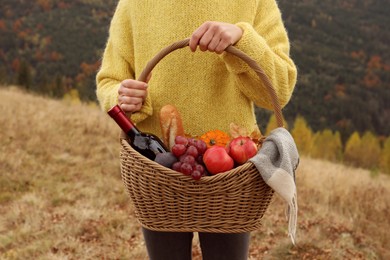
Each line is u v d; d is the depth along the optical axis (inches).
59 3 5615.2
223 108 66.8
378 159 1923.0
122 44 72.7
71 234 196.4
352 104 4650.6
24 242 189.2
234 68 60.1
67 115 524.7
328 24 7500.0
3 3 5383.9
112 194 263.0
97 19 5383.9
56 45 4675.2
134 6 69.9
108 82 73.2
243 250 69.4
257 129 65.9
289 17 7514.8
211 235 68.5
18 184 282.0
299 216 225.0
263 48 58.3
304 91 4717.0
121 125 60.2
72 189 273.6
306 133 1736.0
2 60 4291.3
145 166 54.5
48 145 384.5
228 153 56.5
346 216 230.1
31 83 1704.0
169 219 56.7
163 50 59.6
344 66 6225.4
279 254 177.6
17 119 460.8
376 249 189.3
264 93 63.4
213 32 55.9
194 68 65.7
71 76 4015.8
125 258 172.7
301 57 5979.3
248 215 56.8
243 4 66.6
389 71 6067.9
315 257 175.2
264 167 53.2
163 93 67.1
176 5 65.7
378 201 265.6
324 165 513.7
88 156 367.6
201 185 53.3
